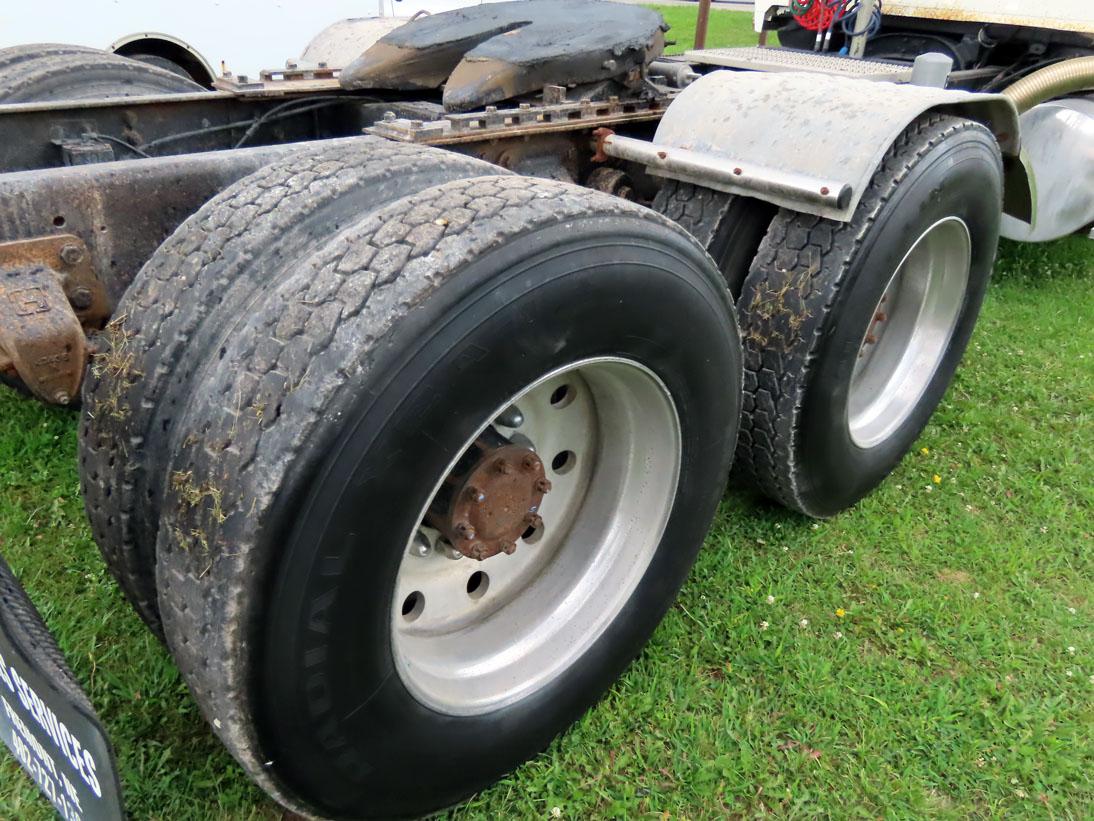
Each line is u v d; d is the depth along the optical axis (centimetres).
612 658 220
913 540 301
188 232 172
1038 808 212
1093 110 465
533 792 209
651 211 180
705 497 223
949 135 270
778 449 272
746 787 212
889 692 240
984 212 304
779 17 539
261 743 154
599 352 171
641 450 210
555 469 216
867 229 249
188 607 147
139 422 159
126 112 283
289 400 139
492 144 262
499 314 148
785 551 293
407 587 193
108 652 235
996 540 304
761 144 255
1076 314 492
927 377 333
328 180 177
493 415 157
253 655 143
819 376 260
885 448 317
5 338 161
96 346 169
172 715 220
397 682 167
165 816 198
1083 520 317
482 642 204
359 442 139
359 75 287
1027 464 351
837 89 259
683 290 180
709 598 271
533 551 221
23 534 280
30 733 149
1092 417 384
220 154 204
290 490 136
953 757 223
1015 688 245
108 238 186
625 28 295
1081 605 277
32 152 265
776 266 259
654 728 227
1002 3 463
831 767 220
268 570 139
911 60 508
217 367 150
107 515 169
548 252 154
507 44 274
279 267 164
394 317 140
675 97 285
